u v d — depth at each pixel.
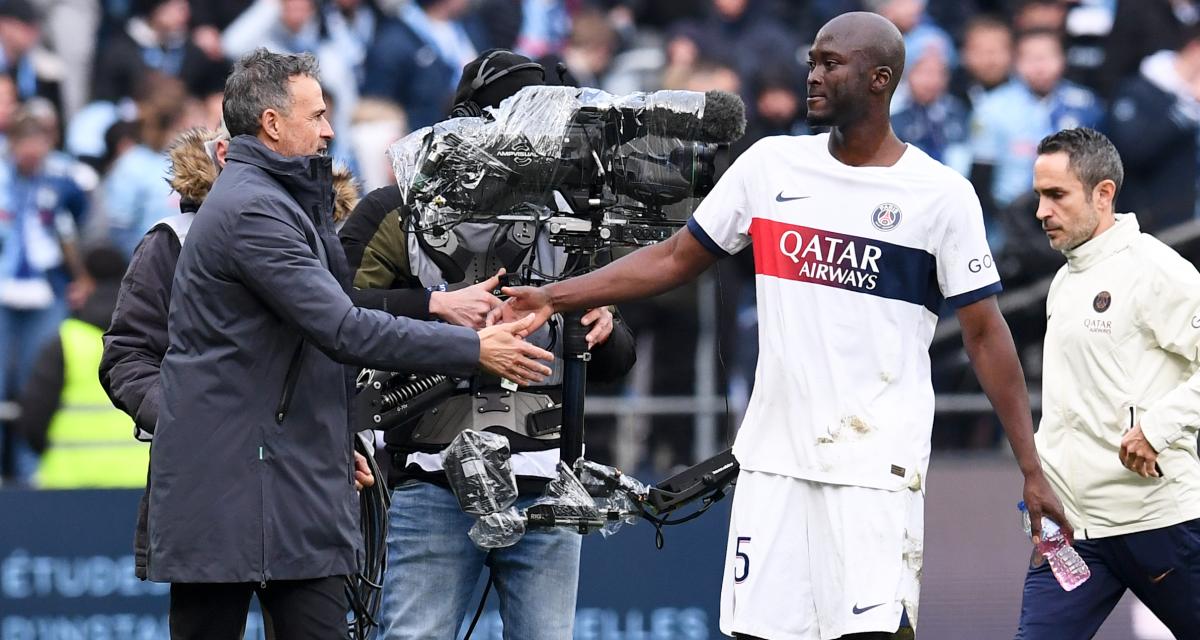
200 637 14.12
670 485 14.84
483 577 22.83
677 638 23.66
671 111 14.55
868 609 13.70
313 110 14.14
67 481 23.78
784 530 14.04
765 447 14.14
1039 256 26.52
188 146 15.45
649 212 14.80
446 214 14.68
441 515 15.55
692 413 25.44
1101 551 17.22
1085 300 17.12
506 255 15.40
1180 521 16.81
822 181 13.88
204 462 13.59
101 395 23.95
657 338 25.80
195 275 13.74
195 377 13.68
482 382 15.37
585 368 15.04
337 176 17.14
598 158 14.48
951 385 26.08
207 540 13.54
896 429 13.83
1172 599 17.06
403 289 15.31
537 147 14.30
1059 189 17.11
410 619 15.60
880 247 13.75
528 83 15.50
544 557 15.62
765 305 14.11
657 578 23.70
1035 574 17.52
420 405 15.14
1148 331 16.81
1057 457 17.31
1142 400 16.81
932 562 23.88
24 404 23.81
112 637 23.30
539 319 14.57
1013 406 14.13
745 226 14.30
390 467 15.88
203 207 13.87
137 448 24.03
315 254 14.00
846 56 13.61
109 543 23.34
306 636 13.95
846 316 13.80
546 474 15.59
